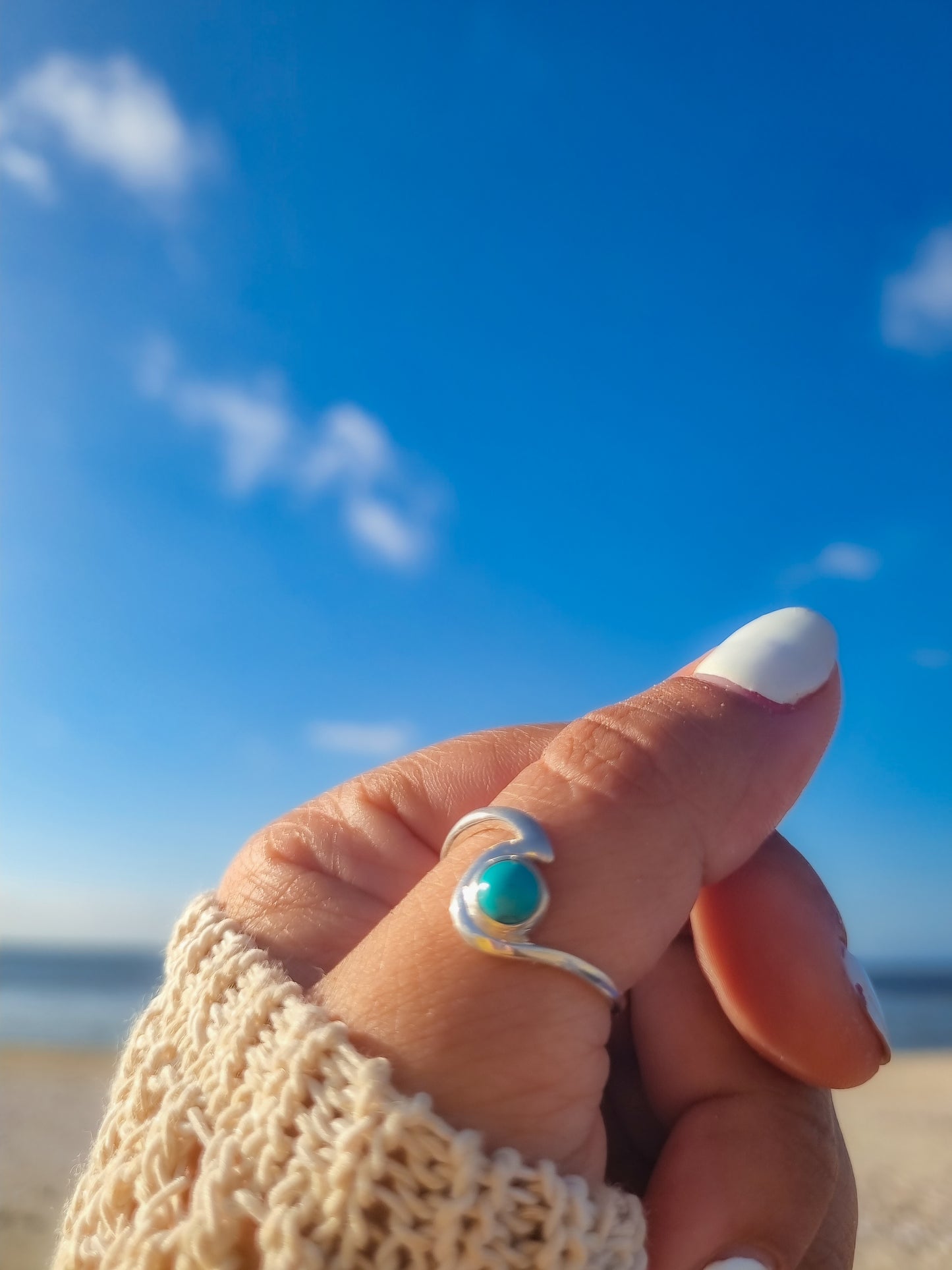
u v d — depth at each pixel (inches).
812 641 3.5
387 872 4.1
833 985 3.9
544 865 3.0
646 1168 4.1
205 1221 2.7
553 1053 2.8
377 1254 2.6
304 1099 2.8
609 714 3.5
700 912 4.2
